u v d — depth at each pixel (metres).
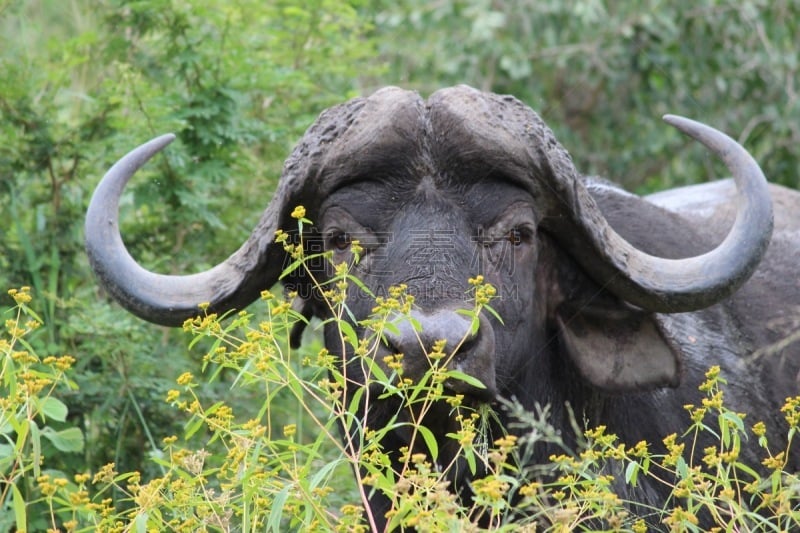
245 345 6.35
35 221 10.81
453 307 6.63
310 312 8.14
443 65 15.87
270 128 11.18
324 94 12.49
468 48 15.88
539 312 7.67
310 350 10.03
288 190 7.33
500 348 7.17
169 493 6.93
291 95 11.83
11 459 6.43
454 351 6.33
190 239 11.05
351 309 7.09
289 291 8.02
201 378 10.65
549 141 7.38
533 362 7.66
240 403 10.30
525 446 7.57
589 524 7.41
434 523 5.95
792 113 15.34
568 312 7.84
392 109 7.08
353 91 11.96
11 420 6.29
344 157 7.09
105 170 11.06
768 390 8.77
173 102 11.03
